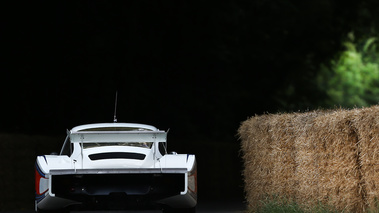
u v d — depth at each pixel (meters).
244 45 105.12
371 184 28.44
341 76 151.88
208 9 96.81
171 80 99.56
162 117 97.62
